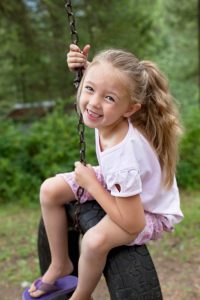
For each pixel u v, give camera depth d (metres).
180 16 13.95
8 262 4.71
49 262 2.59
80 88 1.95
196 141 7.43
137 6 9.21
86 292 1.94
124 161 1.77
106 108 1.80
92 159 6.54
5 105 10.13
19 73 9.31
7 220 5.92
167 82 2.01
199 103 9.83
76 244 2.46
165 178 1.98
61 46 8.66
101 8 8.62
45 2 7.77
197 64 14.37
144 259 1.90
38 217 5.98
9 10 8.01
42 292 2.27
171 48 14.67
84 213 2.06
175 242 5.02
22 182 6.71
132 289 1.85
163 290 4.06
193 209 6.03
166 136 1.97
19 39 8.55
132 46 8.68
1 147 6.98
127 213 1.76
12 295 4.08
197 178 7.23
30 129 7.50
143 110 1.94
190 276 4.29
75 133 7.04
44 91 9.94
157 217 1.99
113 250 1.91
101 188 1.87
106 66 1.81
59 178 2.15
